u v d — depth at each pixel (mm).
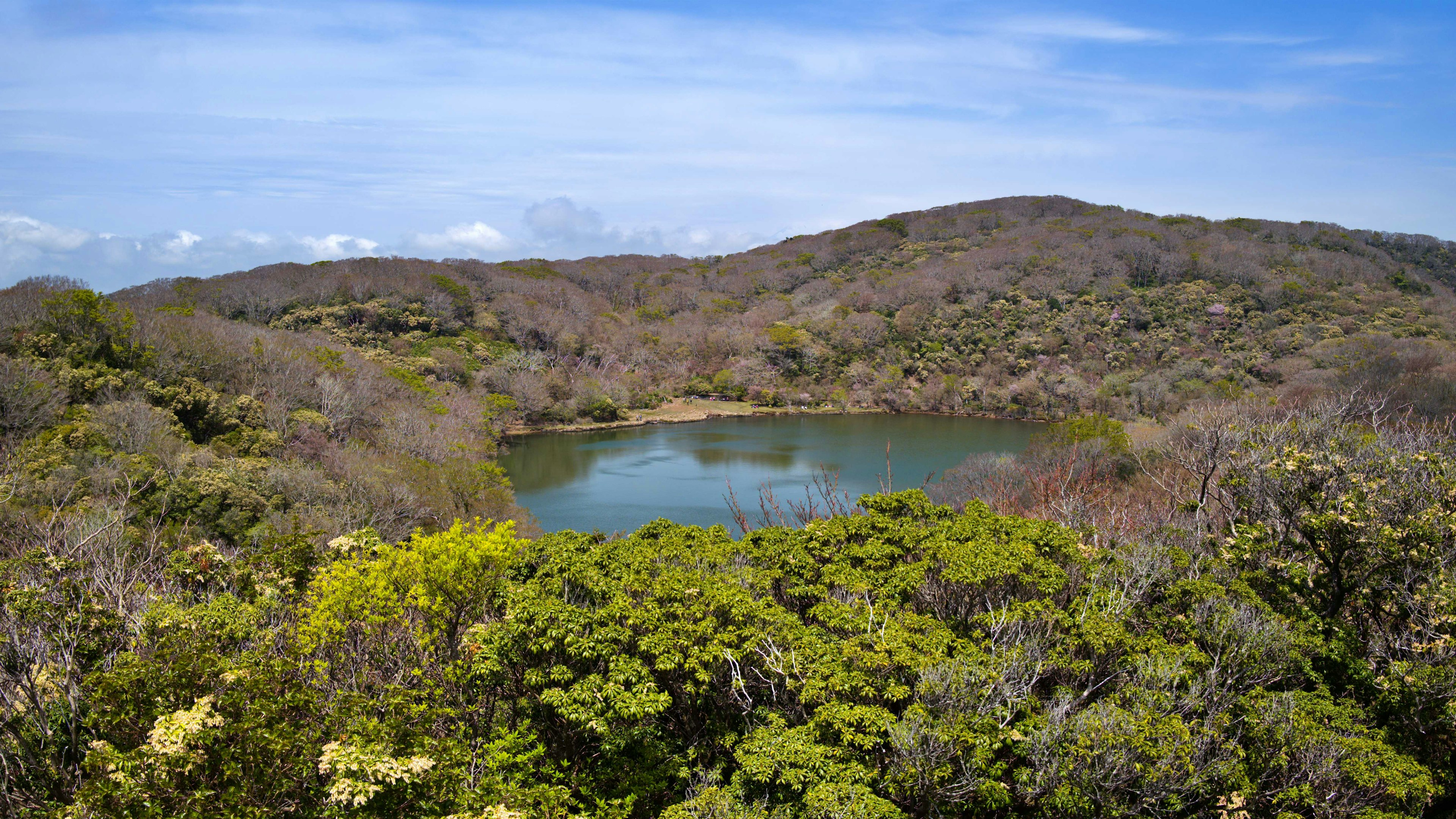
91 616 11305
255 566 14312
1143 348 108938
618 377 107625
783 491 58750
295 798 8406
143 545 18969
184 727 7848
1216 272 132625
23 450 36344
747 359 121312
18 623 10500
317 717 9258
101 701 8727
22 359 45875
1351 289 118188
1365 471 14031
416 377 77250
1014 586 13672
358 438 56125
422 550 12359
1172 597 13727
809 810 9516
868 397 112188
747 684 12023
